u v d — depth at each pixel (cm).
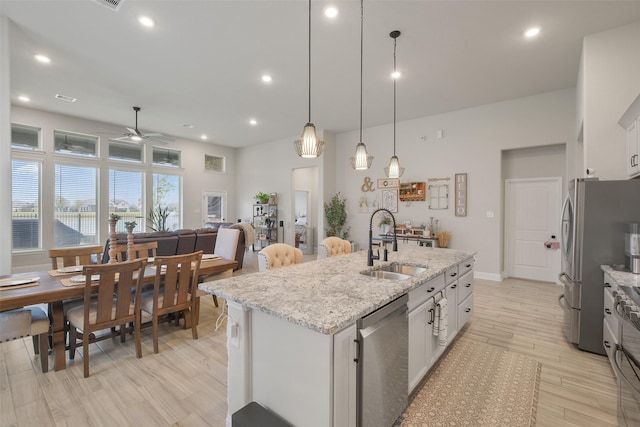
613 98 310
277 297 162
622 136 304
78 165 661
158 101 541
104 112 607
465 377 231
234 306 171
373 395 152
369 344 147
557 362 254
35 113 597
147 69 412
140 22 308
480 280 531
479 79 434
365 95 498
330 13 290
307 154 250
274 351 154
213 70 414
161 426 180
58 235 636
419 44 344
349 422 140
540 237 525
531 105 497
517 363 252
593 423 183
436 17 295
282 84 459
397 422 182
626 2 272
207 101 536
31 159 594
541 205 523
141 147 774
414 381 198
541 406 199
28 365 248
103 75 432
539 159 521
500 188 528
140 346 262
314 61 386
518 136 509
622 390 171
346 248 370
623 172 303
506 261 557
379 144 681
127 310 256
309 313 138
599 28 311
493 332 316
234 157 980
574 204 276
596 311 265
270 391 157
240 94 500
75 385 220
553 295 445
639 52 301
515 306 397
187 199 862
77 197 662
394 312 170
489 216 538
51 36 333
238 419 144
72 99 532
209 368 245
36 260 600
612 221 259
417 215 623
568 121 467
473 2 273
